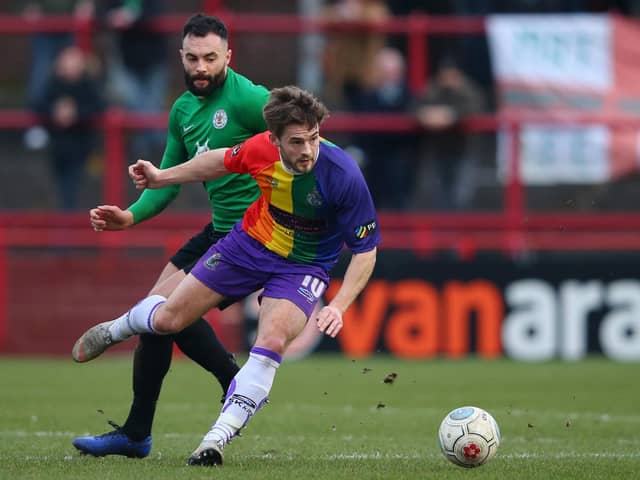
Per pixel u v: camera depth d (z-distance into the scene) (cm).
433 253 5806
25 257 5897
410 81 6169
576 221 5803
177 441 2998
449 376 4859
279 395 4259
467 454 2419
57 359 5725
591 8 6494
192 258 2772
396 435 3188
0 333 5869
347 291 2398
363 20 6134
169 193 2734
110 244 5888
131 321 2519
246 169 2459
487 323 5588
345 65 6022
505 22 6150
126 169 5922
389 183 5866
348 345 5597
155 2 6294
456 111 5825
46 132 5906
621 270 5597
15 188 5916
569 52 6128
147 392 2608
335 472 2338
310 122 2288
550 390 4378
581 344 5594
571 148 5841
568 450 2853
